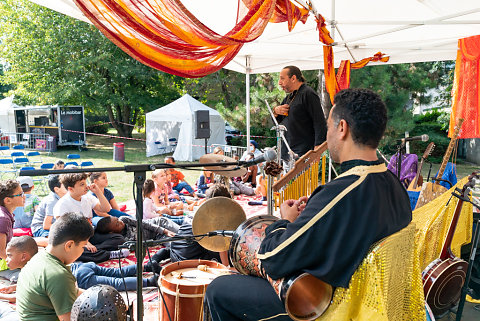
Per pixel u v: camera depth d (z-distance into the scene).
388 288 1.46
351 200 1.44
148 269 4.32
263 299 1.75
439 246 3.10
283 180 3.47
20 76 24.36
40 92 23.97
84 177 4.90
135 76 23.41
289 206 1.86
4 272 3.82
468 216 3.45
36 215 5.31
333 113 1.61
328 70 4.89
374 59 7.03
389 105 11.92
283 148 4.61
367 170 1.51
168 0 2.26
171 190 8.00
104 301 1.84
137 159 17.70
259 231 1.85
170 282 2.84
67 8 3.82
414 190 4.18
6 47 24.70
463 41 6.18
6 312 2.99
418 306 1.74
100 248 4.81
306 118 4.40
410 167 4.69
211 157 3.60
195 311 2.79
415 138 4.06
